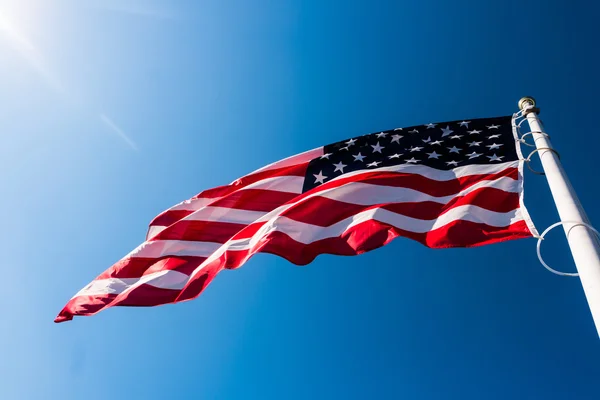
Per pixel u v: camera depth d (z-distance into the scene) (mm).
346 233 6750
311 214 7098
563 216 5285
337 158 8781
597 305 4188
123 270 8023
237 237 7543
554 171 5957
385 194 7242
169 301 7441
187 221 8367
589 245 4613
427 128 8680
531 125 7340
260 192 8570
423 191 7164
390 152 8539
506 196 6402
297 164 8906
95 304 7598
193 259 7930
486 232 6000
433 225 6520
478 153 7605
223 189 9258
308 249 6730
